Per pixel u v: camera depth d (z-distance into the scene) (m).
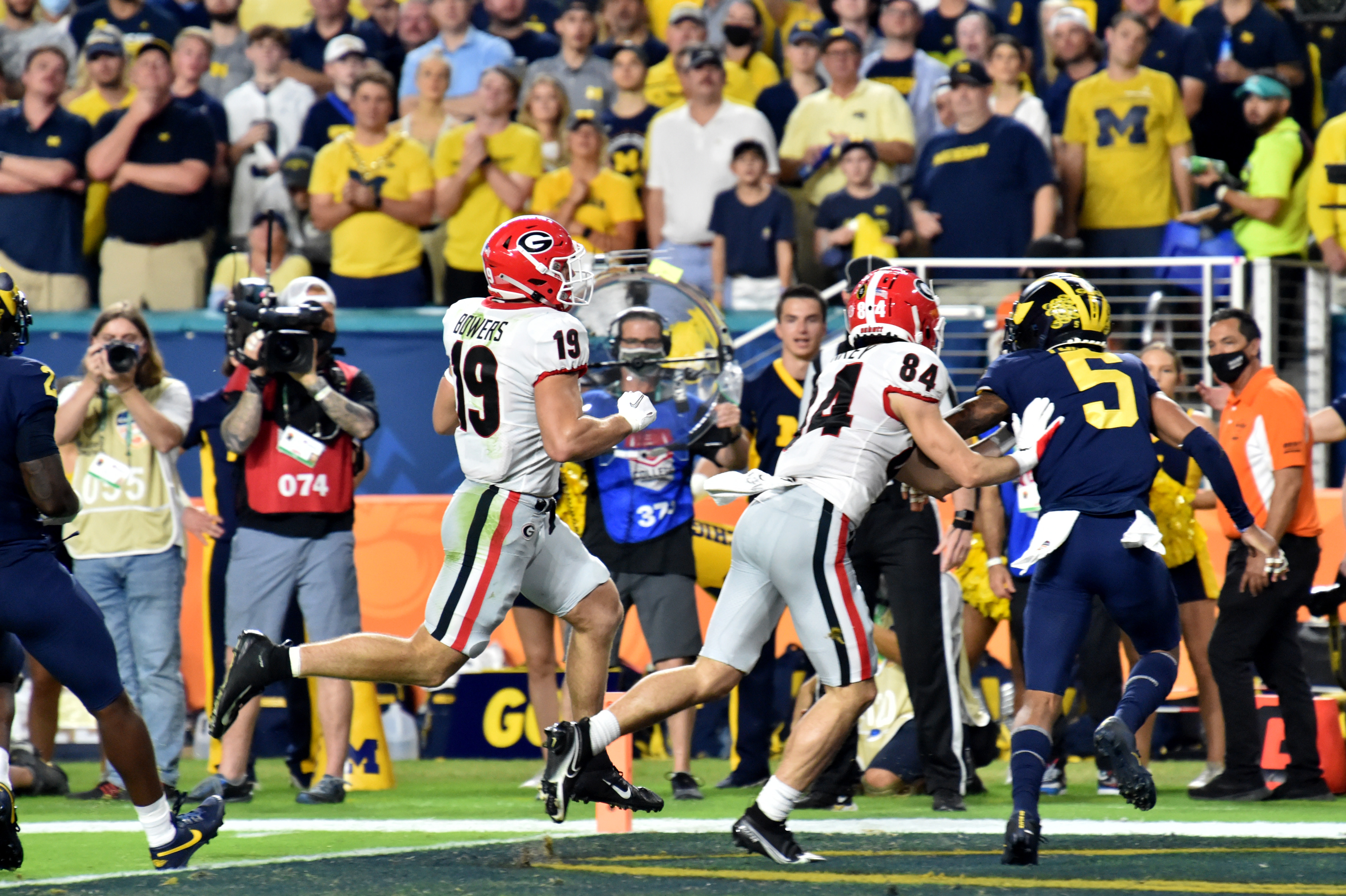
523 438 16.41
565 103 37.69
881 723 25.03
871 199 34.91
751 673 25.25
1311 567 23.34
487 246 16.81
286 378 23.52
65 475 15.46
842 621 16.39
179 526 24.73
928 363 16.55
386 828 20.05
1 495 15.12
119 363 23.31
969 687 24.09
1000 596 23.17
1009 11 40.41
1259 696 25.06
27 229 37.50
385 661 16.42
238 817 21.69
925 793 24.23
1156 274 34.12
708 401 23.58
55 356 36.47
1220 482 18.03
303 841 18.69
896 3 38.03
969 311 31.83
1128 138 35.25
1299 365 33.16
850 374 16.83
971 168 34.94
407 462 35.09
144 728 15.88
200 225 37.88
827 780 22.06
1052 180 34.75
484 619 16.50
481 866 16.03
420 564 30.66
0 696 17.22
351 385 24.50
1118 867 15.80
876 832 19.08
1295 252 33.47
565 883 14.62
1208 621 24.78
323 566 23.66
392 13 42.28
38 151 37.56
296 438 23.39
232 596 23.75
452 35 40.06
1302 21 28.39
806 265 37.25
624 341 23.47
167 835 16.12
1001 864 16.05
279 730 30.80
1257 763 23.28
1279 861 16.22
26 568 15.12
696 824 20.16
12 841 15.44
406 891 14.18
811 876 15.16
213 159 38.12
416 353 35.12
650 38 40.75
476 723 30.64
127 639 24.83
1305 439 23.11
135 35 42.88
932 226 35.25
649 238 37.16
